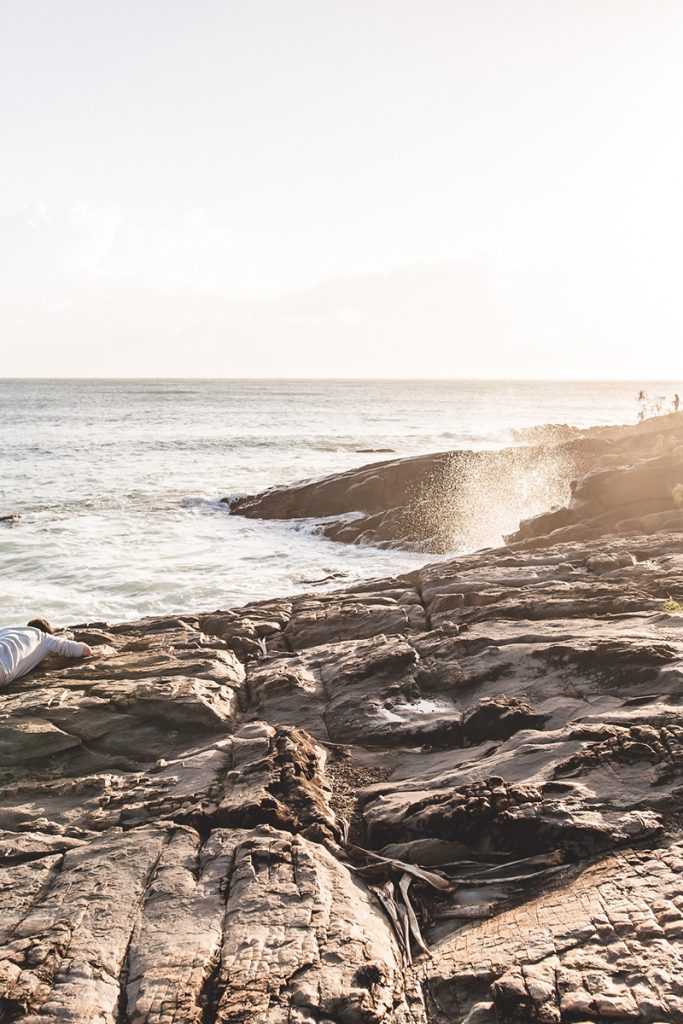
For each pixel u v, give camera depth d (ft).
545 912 14.30
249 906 14.57
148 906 14.79
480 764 19.34
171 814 18.15
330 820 17.90
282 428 197.88
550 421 242.78
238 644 29.35
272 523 74.13
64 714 22.11
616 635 25.12
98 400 368.68
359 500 74.49
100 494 88.33
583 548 39.40
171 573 54.39
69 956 13.34
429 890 15.96
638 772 17.76
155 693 23.31
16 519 73.00
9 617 44.29
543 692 22.84
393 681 24.81
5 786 19.89
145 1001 12.28
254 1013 12.01
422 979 13.20
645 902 13.85
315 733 22.81
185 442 151.23
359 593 36.83
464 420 244.63
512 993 12.10
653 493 47.60
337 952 13.29
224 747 21.39
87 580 52.26
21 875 16.05
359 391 590.96
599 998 11.82
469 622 29.68
